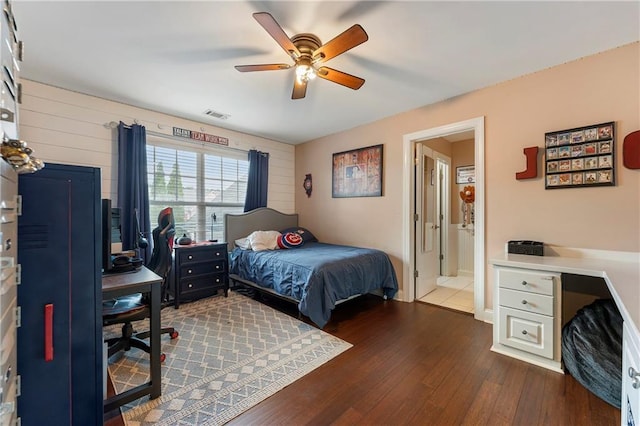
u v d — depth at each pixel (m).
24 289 1.08
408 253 3.48
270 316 2.95
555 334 1.94
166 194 3.64
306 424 1.47
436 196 4.21
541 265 1.98
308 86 2.76
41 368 1.13
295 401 1.64
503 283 2.17
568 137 2.31
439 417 1.52
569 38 2.00
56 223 1.17
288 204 5.05
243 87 2.81
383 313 3.08
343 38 1.69
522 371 1.94
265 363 2.04
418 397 1.68
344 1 1.65
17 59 0.93
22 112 2.67
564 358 1.89
